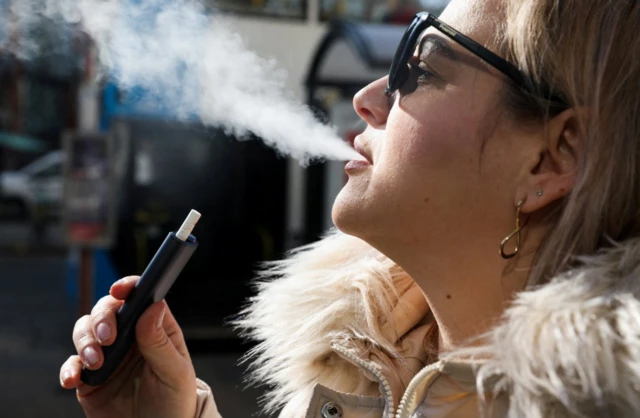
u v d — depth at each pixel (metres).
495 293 1.05
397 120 1.05
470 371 0.98
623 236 0.98
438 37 1.04
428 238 1.04
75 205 5.84
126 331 1.06
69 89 6.62
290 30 8.10
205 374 6.24
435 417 1.00
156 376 1.15
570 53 0.96
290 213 8.47
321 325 1.26
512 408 0.90
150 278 1.05
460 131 1.01
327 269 1.34
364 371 1.17
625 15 0.95
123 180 7.26
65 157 5.82
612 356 0.84
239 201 8.25
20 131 19.19
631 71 0.95
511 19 1.00
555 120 0.98
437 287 1.08
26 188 18.69
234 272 8.31
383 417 1.11
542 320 0.91
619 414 0.83
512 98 0.99
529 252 1.04
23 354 7.24
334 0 8.28
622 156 0.96
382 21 8.38
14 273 12.97
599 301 0.89
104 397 1.17
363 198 1.07
